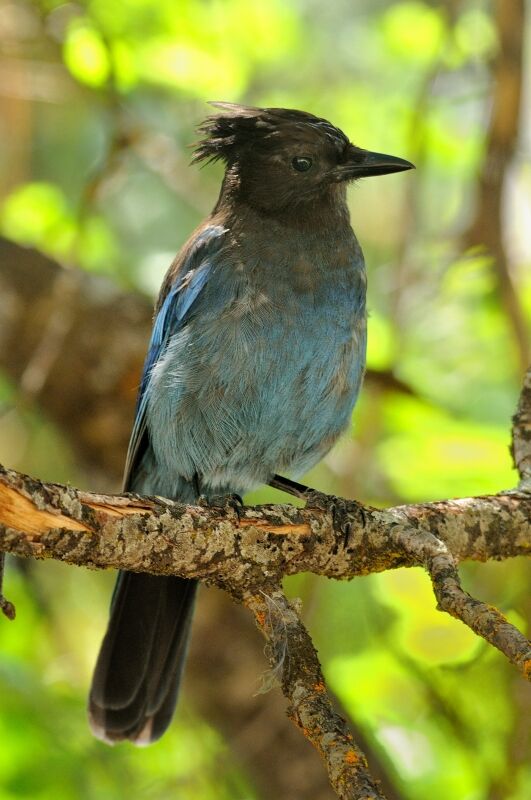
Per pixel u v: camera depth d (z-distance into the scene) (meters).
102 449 12.86
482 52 13.05
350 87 14.31
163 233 16.25
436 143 13.66
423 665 11.07
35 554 6.59
